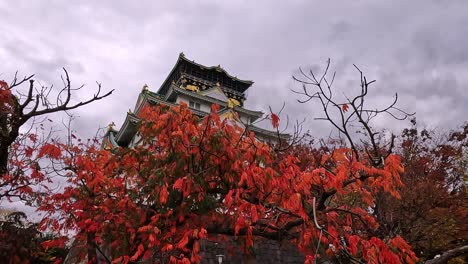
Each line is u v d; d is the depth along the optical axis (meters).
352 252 6.11
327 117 7.16
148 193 7.89
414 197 13.85
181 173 7.45
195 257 6.73
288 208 6.79
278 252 14.71
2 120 6.82
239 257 12.68
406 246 6.26
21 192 8.60
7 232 6.68
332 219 7.25
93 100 7.27
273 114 8.19
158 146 8.35
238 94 44.91
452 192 16.98
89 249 7.80
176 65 43.94
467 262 14.75
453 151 18.20
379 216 11.29
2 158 7.27
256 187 6.87
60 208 8.38
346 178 6.71
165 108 8.25
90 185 8.10
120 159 8.44
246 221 6.80
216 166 7.69
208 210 7.71
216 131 7.74
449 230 14.07
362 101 7.08
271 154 7.68
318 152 12.74
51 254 10.82
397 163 6.50
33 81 7.02
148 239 7.29
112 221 7.80
